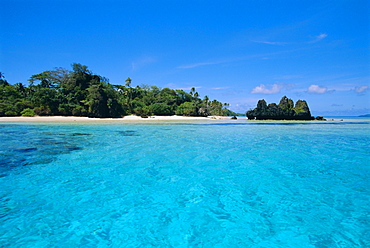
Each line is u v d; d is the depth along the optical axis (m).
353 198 6.62
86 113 63.25
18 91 69.00
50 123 41.12
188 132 27.33
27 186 7.55
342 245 4.37
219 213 5.75
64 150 14.13
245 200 6.53
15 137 20.39
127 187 7.55
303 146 16.27
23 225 5.09
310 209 5.95
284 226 5.11
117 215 5.64
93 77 75.38
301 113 63.81
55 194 6.90
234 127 37.16
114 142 17.80
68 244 4.40
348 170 9.62
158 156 12.48
